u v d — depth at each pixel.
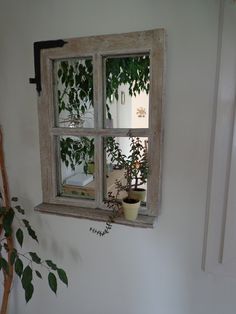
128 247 1.00
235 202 0.83
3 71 1.04
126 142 0.94
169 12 0.81
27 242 1.17
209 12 0.78
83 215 0.97
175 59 0.83
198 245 0.91
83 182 1.05
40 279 1.19
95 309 1.11
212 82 0.80
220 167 0.82
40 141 1.03
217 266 0.89
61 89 1.03
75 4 0.90
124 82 0.93
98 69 0.91
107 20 0.87
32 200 1.11
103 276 1.07
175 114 0.86
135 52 0.86
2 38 1.01
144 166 0.90
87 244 1.06
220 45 0.77
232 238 0.86
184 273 0.94
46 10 0.94
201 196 0.87
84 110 1.00
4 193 1.13
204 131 0.83
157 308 1.01
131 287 1.03
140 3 0.83
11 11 0.98
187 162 0.87
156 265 0.98
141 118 0.92
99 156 0.97
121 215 0.94
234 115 0.79
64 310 1.17
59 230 1.10
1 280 1.28
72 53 0.93
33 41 0.97
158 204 0.91
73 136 1.02
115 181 0.97
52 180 1.05
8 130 1.08
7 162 1.12
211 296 0.93
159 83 0.83
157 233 0.95
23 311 1.27
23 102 1.04
